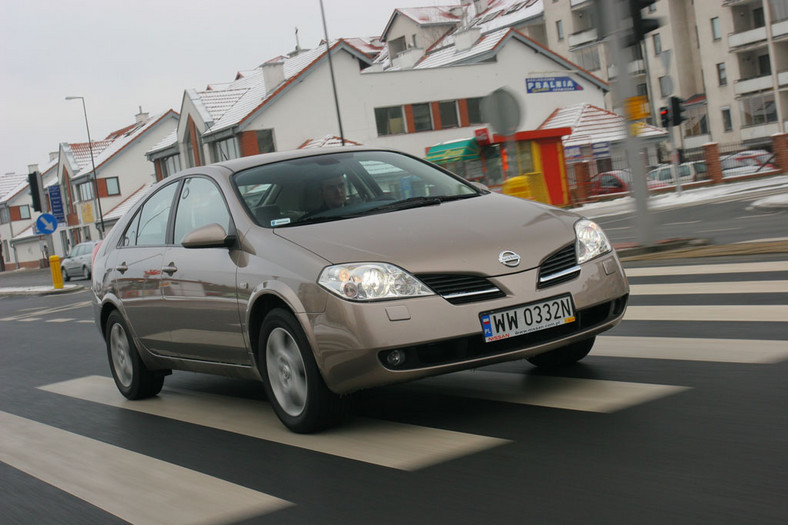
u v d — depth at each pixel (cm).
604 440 366
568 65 4653
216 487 378
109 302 621
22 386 757
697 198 2583
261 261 452
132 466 436
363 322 395
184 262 523
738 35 5269
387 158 557
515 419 417
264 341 454
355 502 332
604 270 439
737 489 292
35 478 438
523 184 1238
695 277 825
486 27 6906
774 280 738
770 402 393
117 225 651
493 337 402
